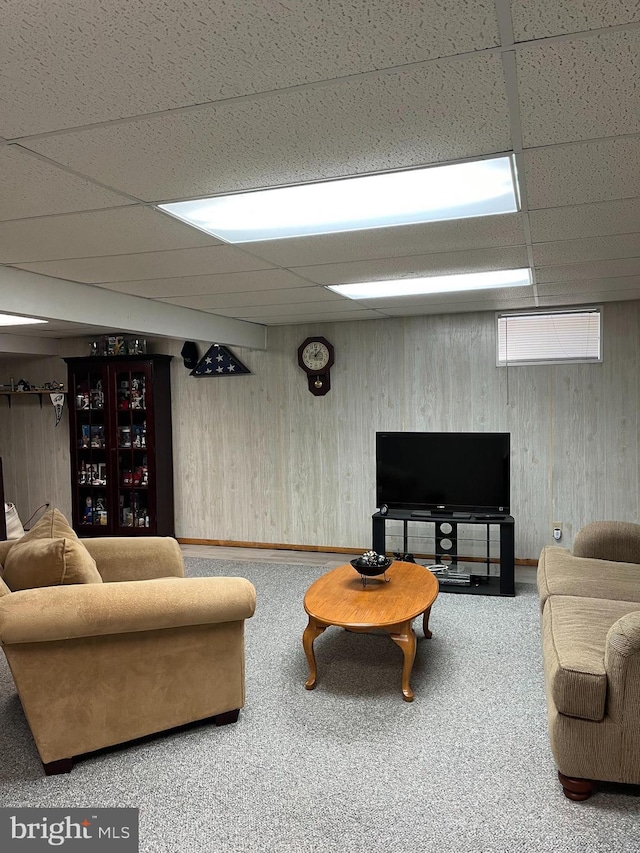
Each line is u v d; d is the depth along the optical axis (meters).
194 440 6.24
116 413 6.11
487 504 4.74
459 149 1.76
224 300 4.35
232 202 2.18
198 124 1.55
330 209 2.28
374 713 2.81
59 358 6.72
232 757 2.48
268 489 6.02
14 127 1.55
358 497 5.74
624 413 4.98
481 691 3.01
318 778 2.33
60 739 2.38
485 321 5.29
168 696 2.60
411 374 5.52
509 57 1.27
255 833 2.03
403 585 3.40
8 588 2.56
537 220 2.46
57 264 3.13
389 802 2.18
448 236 2.68
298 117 1.53
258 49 1.21
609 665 2.11
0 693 3.10
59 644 2.38
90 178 1.92
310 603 3.10
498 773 2.34
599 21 1.14
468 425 5.38
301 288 3.90
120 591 2.45
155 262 3.11
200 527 6.27
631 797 2.19
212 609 2.57
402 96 1.43
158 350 6.31
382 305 4.75
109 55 1.22
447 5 1.08
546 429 5.18
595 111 1.53
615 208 2.32
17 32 1.13
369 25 1.14
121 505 6.18
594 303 4.98
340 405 5.75
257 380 6.00
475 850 1.93
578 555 3.69
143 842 2.00
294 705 2.90
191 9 1.07
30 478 6.87
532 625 3.88
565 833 2.00
